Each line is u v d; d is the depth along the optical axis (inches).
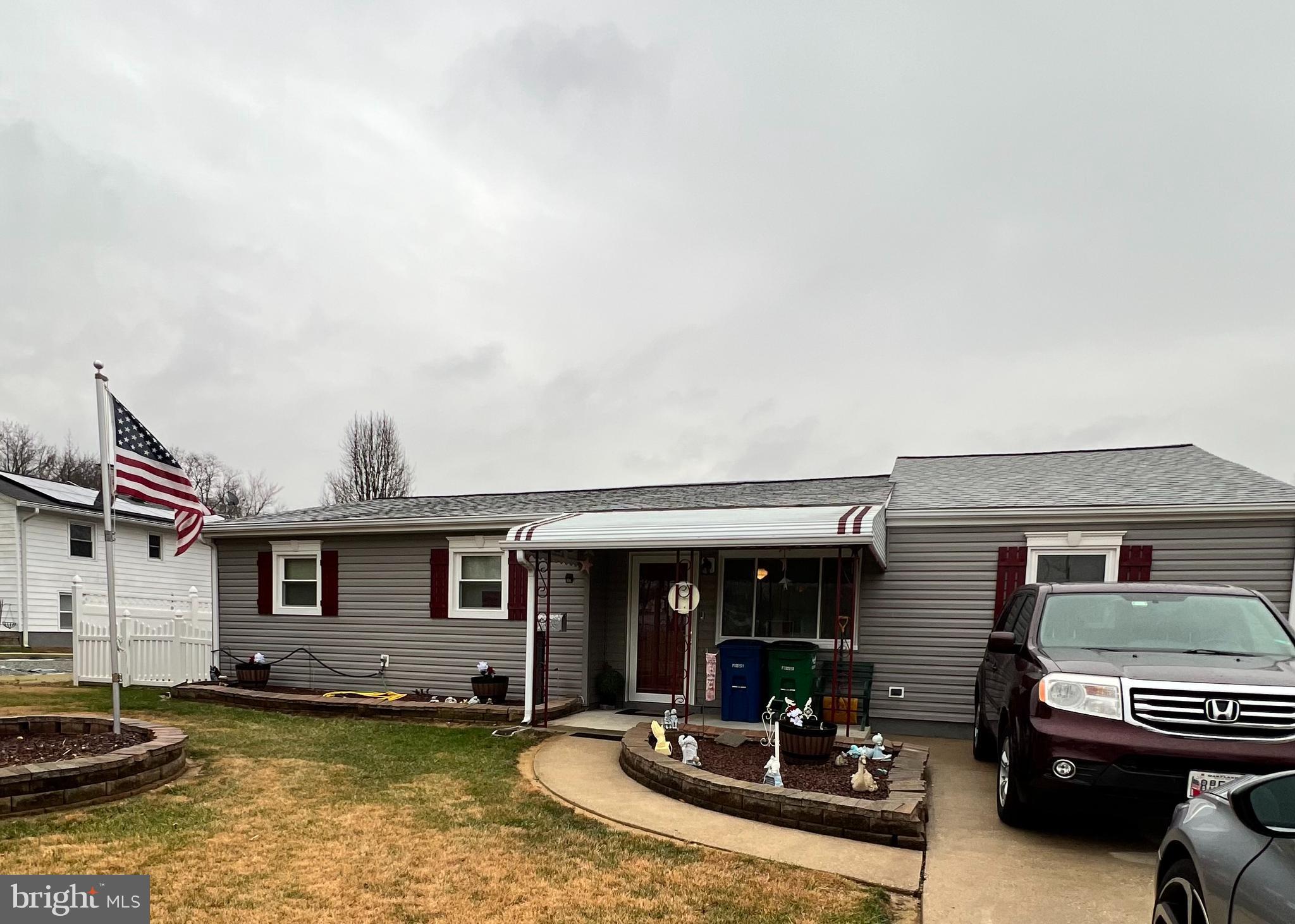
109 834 206.5
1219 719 194.1
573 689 470.6
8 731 303.6
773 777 252.2
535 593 415.2
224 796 251.8
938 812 254.7
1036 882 187.5
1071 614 253.1
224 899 166.2
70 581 940.0
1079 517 386.3
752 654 399.2
